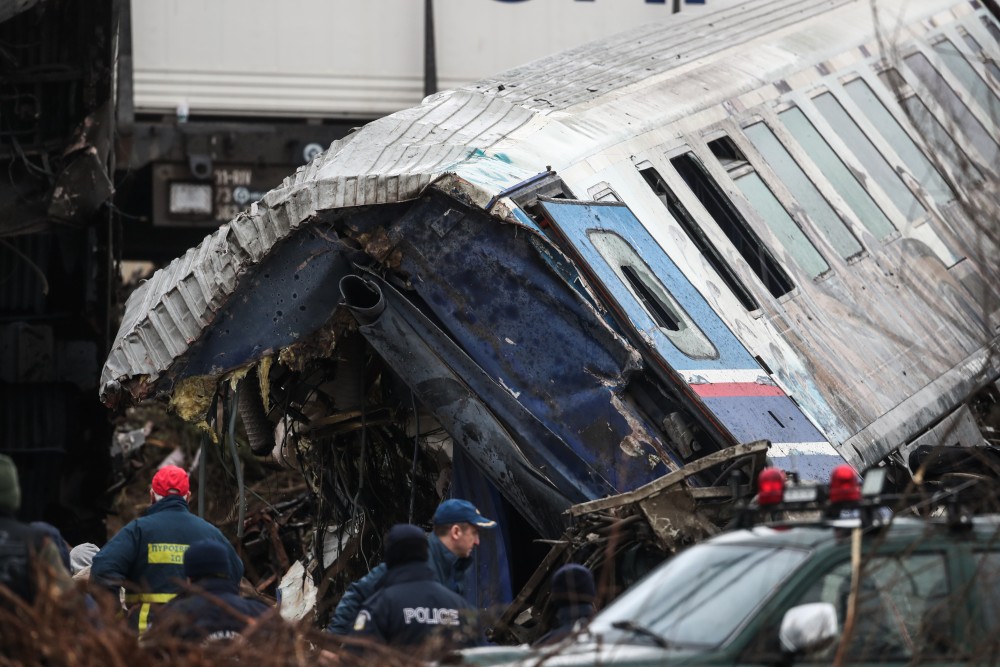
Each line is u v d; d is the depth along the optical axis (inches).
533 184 1521.9
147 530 1250.0
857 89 2160.4
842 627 824.9
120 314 2311.8
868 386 1689.2
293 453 1829.5
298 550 2064.5
